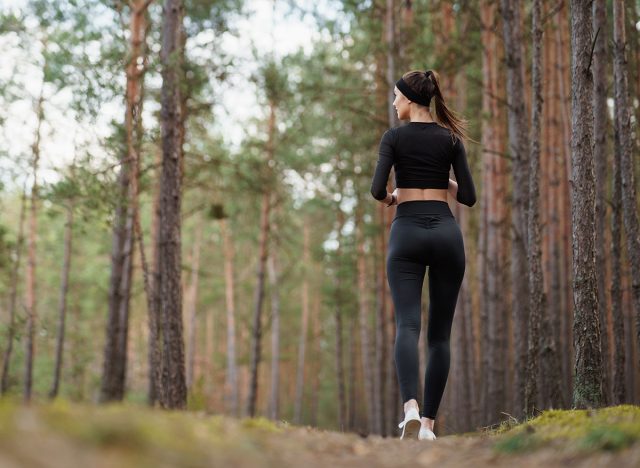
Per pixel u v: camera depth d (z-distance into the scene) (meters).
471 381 15.76
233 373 27.08
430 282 4.34
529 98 14.43
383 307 19.72
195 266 31.14
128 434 2.06
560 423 3.43
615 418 3.37
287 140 18.48
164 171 9.97
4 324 18.47
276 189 17.47
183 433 2.38
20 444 1.71
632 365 13.24
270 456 2.53
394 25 14.24
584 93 5.18
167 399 9.55
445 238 4.18
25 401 2.65
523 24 12.34
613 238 8.20
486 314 15.34
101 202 11.01
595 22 7.98
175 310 9.70
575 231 5.13
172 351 9.63
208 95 12.83
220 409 33.50
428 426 4.32
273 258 29.08
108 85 10.53
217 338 47.69
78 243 25.33
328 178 22.05
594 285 5.07
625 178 7.14
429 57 13.83
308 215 33.66
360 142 18.06
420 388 17.53
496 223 14.09
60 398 2.81
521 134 10.20
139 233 11.15
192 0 13.16
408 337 4.14
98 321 33.16
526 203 10.10
